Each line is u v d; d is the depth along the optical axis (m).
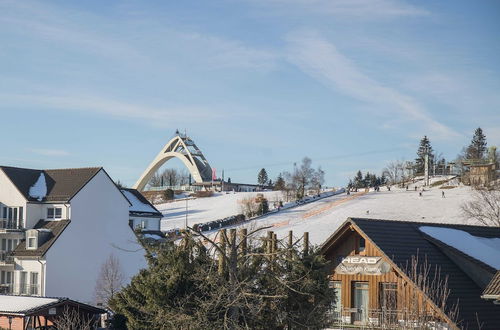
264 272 25.48
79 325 40.00
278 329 26.86
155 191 179.88
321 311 28.17
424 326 22.70
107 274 56.34
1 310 41.91
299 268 27.22
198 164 186.38
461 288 34.28
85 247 62.62
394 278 34.44
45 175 66.88
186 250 26.03
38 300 43.97
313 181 156.12
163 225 121.12
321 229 96.56
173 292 25.09
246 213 121.69
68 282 61.12
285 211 121.00
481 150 193.62
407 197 123.31
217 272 25.25
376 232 36.56
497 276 24.41
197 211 137.62
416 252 36.16
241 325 24.83
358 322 35.41
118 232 65.50
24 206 63.00
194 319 24.31
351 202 124.12
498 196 93.88
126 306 26.72
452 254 36.69
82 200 62.84
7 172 65.06
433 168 176.00
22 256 60.66
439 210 107.00
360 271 35.84
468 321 31.77
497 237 42.84
